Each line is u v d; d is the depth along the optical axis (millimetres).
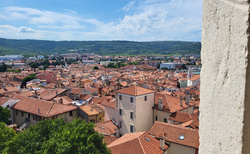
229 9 3404
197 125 31359
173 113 37188
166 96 41875
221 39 3674
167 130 26703
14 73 171625
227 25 3479
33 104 50781
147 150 23281
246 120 3154
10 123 51750
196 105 51000
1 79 132500
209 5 4117
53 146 18969
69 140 19422
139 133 27672
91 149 19422
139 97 38219
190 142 24094
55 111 47031
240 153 3227
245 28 3055
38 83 119812
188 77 122688
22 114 50562
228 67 3498
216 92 3889
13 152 20203
